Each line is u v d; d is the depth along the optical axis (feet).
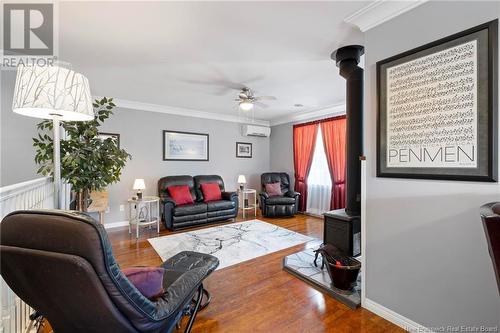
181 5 5.82
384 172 5.87
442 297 4.96
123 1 5.64
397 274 5.72
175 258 6.59
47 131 9.21
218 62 9.18
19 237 2.92
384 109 5.83
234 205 16.28
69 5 5.79
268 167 21.97
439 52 4.87
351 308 6.46
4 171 8.64
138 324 3.38
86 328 3.42
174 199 14.57
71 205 9.23
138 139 15.42
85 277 2.77
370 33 6.24
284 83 11.56
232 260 9.59
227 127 19.48
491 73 4.23
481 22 4.37
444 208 4.90
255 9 6.00
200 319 5.98
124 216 14.93
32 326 5.18
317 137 17.85
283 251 10.56
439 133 4.90
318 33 7.19
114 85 11.78
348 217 7.93
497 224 2.62
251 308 6.46
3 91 8.54
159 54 8.49
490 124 4.25
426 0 5.09
